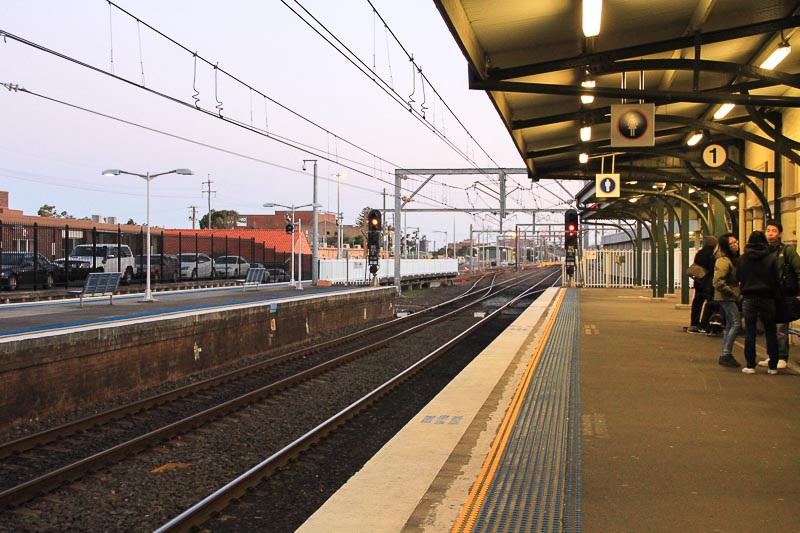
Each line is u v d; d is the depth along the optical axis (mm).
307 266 49000
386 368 15141
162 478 7227
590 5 7961
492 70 10805
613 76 13188
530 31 10016
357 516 4988
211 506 6062
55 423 10203
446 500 5246
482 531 4539
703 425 7117
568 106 14578
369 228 32688
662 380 9672
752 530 4426
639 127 12367
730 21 10203
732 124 16312
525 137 16797
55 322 14469
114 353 11953
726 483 5332
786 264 9945
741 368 10633
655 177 21062
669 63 10273
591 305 26094
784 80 9797
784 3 9602
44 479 6797
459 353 17484
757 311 9945
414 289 52750
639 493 5129
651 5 9469
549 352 12781
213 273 37562
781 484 5301
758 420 7312
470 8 9039
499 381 10609
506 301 37094
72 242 32094
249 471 6875
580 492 5164
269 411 10641
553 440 6723
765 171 16422
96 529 5848
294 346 19438
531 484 5445
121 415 10234
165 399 11320
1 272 23969
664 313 22031
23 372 9992
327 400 11656
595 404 8141
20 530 5816
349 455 8156
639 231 40562
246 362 16312
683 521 4582
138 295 25484
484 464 6012
